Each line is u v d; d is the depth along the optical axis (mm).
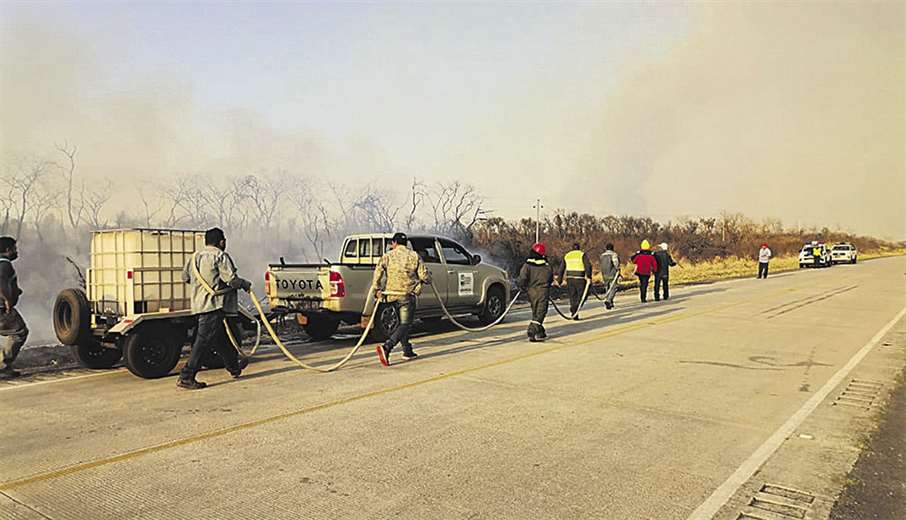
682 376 8828
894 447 5820
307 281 11734
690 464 5344
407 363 9828
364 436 6070
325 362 9953
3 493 4719
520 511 4402
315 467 5234
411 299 10047
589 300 21156
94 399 7543
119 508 4453
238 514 4348
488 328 13898
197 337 8156
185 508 4449
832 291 24672
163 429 6301
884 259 73750
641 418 6699
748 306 18812
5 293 8719
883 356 10422
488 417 6727
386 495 4668
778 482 4969
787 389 8062
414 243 13258
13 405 7254
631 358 10219
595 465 5301
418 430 6262
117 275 8828
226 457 5477
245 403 7336
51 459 5430
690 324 14609
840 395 7758
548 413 6883
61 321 9094
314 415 6809
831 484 4938
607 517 4316
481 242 26359
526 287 12148
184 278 8273
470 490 4762
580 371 9156
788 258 56656
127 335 8531
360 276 11602
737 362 9875
